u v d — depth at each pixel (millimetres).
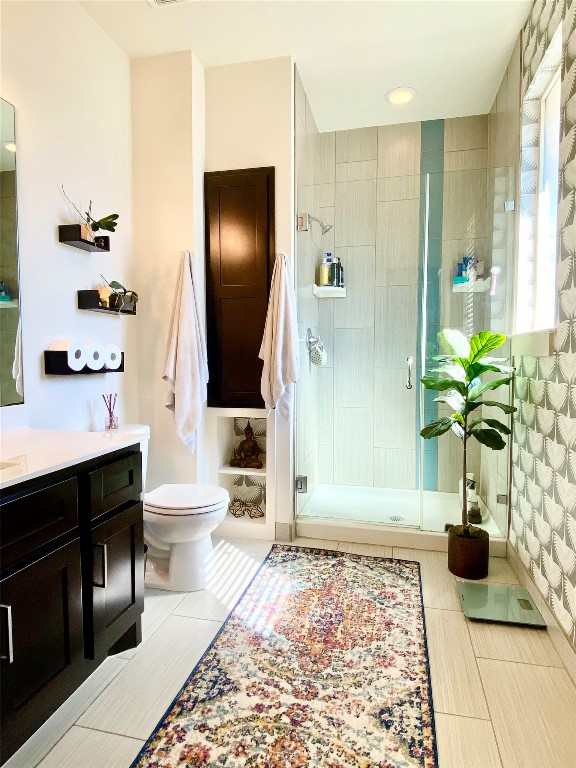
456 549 2277
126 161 2541
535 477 2045
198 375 2518
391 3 2107
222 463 2871
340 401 3432
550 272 2139
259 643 1738
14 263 1764
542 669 1605
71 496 1349
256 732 1321
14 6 1762
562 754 1260
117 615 1568
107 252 2355
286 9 2148
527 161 2314
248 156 2627
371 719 1372
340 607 1991
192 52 2498
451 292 2959
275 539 2738
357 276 3373
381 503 3127
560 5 1739
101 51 2301
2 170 1716
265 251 2637
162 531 2047
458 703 1438
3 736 1101
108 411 2311
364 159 3340
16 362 1777
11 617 1115
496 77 2721
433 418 3184
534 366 2078
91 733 1321
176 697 1460
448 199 2932
